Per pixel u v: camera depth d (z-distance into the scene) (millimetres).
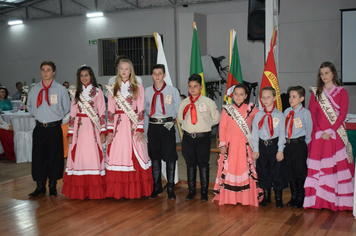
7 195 3912
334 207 3250
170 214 3250
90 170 3691
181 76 9562
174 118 3773
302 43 7297
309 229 2855
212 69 7727
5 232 2883
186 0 9922
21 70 12539
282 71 7488
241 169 3428
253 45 9117
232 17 9359
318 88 3379
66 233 2844
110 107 3709
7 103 7680
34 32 12148
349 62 6938
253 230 2848
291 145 3336
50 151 3830
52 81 3854
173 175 3752
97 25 11156
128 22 10742
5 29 12609
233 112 3457
